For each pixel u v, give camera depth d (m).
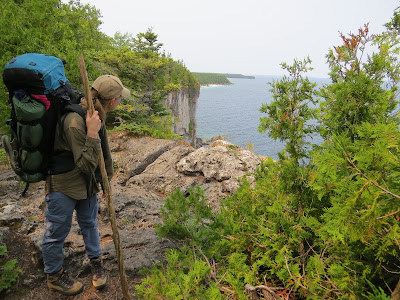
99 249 2.89
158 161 7.51
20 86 2.04
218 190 6.07
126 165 7.62
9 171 5.80
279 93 2.95
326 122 2.84
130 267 3.16
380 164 1.47
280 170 2.73
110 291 2.87
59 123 2.17
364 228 1.50
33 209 4.18
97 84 2.33
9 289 2.76
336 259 2.28
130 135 9.97
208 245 3.20
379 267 1.99
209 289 2.15
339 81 2.76
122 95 2.43
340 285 2.00
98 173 2.54
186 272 2.80
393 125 1.47
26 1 9.48
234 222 3.24
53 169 2.29
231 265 2.66
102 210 4.56
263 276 2.75
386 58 2.56
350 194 1.63
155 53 16.66
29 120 2.05
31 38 7.92
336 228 1.72
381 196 1.51
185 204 3.24
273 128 2.96
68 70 7.97
